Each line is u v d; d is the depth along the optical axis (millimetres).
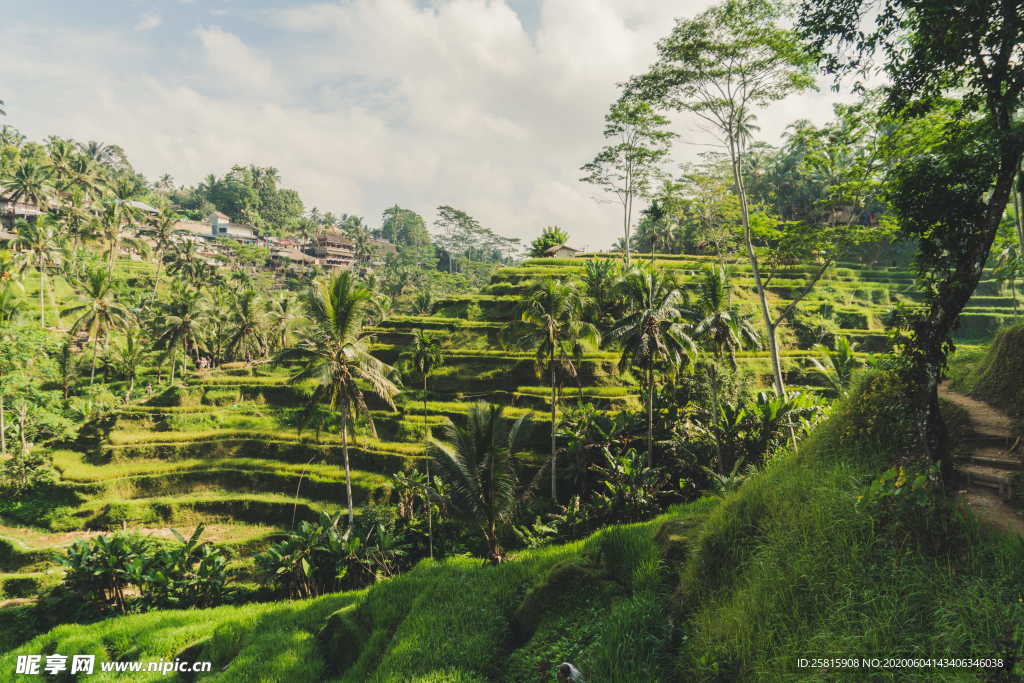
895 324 8859
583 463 30484
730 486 18094
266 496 36219
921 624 5758
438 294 109312
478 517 17500
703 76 25062
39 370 57969
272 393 49219
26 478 38156
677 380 32531
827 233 22391
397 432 39812
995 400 11453
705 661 7172
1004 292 54281
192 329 63188
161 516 35406
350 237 155250
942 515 6676
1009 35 7141
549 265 64312
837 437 10188
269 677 13805
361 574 25375
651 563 10828
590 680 8352
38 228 72938
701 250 72750
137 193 127000
